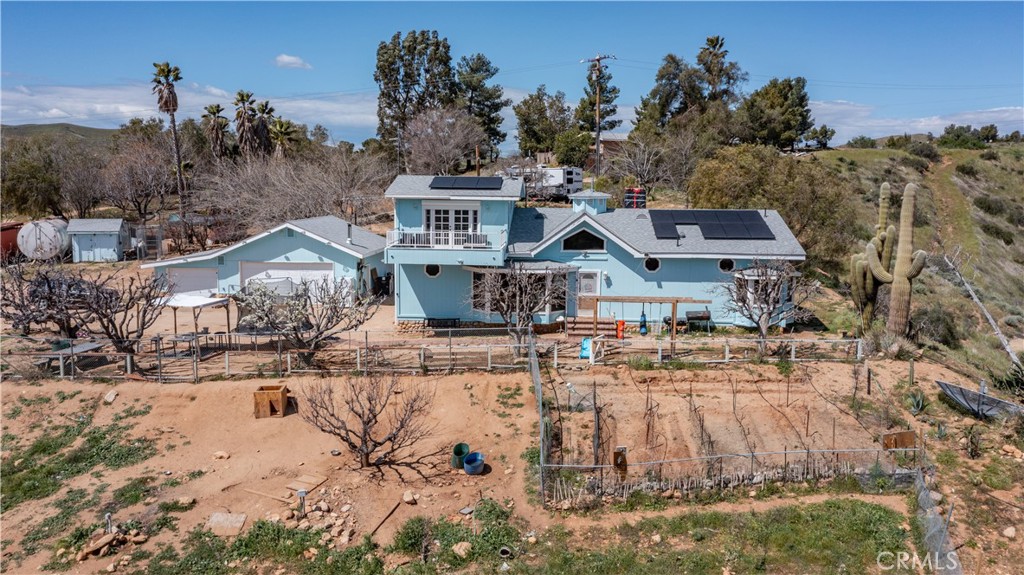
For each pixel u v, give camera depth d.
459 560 14.58
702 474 17.56
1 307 24.92
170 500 17.11
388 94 76.94
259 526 15.76
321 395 19.50
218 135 60.88
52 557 14.91
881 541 14.91
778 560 14.41
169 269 33.66
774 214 30.88
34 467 18.91
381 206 60.41
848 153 77.75
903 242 24.73
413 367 23.66
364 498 17.06
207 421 21.09
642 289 28.50
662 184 60.75
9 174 60.09
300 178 50.94
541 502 16.77
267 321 23.17
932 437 19.28
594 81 76.94
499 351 25.20
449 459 18.98
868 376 21.91
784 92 81.31
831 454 18.11
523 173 54.75
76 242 47.06
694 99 77.94
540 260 28.34
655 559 14.46
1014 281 50.47
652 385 22.28
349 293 25.88
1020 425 19.03
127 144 73.19
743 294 25.22
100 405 21.78
